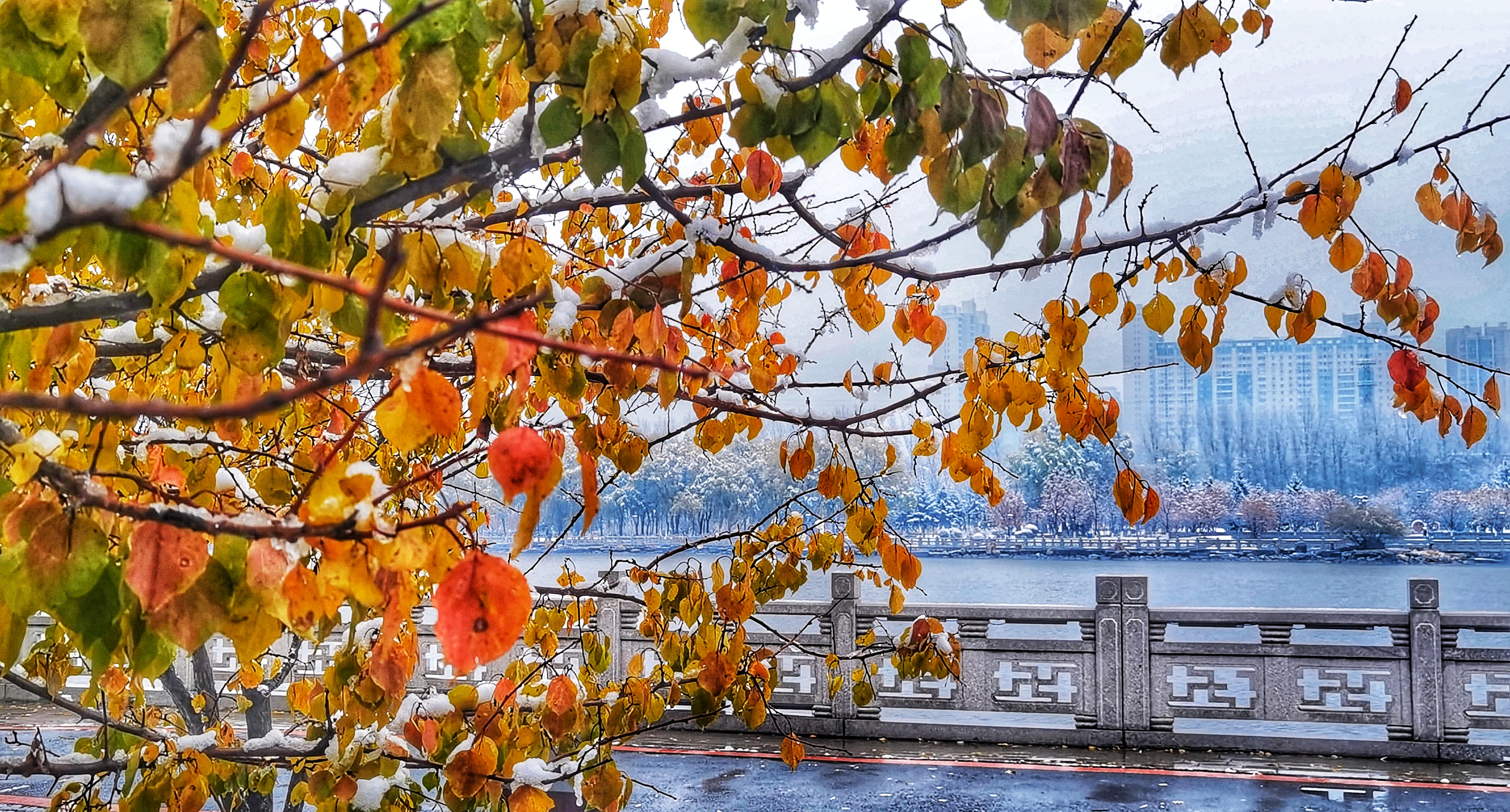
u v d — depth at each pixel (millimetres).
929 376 2910
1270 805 8797
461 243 1821
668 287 2271
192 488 1741
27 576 1226
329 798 2729
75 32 1298
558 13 1564
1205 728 10781
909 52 1664
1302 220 2158
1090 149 1813
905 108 1715
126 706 3361
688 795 9344
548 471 1124
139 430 2064
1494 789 9148
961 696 10984
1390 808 8680
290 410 2389
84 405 860
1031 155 1716
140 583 1180
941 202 1811
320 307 1717
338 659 2701
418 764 2906
